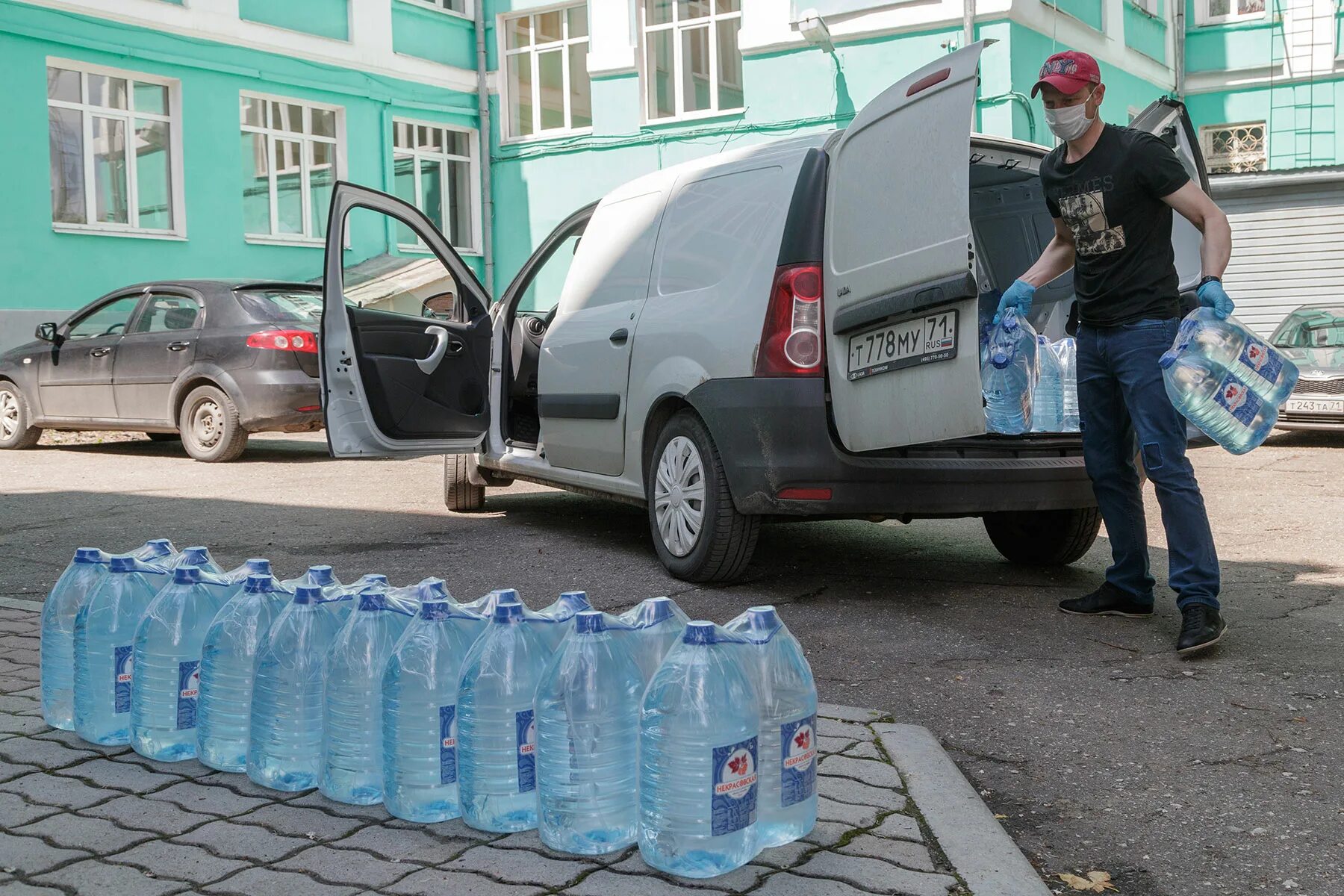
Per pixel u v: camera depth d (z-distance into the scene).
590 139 17.61
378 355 6.27
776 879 2.28
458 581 5.27
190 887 2.26
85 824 2.54
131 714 2.96
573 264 6.22
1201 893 2.39
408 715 2.55
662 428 5.31
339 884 2.26
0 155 13.20
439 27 18.22
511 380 6.76
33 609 4.62
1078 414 4.78
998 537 5.70
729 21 16.30
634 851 2.41
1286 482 8.65
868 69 14.84
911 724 3.25
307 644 2.76
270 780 2.74
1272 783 2.94
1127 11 16.94
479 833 2.50
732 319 4.75
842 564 5.68
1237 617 4.56
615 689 2.41
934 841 2.46
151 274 14.70
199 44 15.05
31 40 13.42
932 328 4.02
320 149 16.88
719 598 4.90
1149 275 4.12
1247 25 18.50
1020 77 13.95
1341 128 18.00
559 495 8.27
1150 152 4.00
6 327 13.26
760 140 15.89
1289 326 12.55
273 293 10.58
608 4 17.08
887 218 4.19
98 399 10.88
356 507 7.65
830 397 4.51
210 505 7.71
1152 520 7.14
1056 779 3.00
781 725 2.41
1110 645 4.19
